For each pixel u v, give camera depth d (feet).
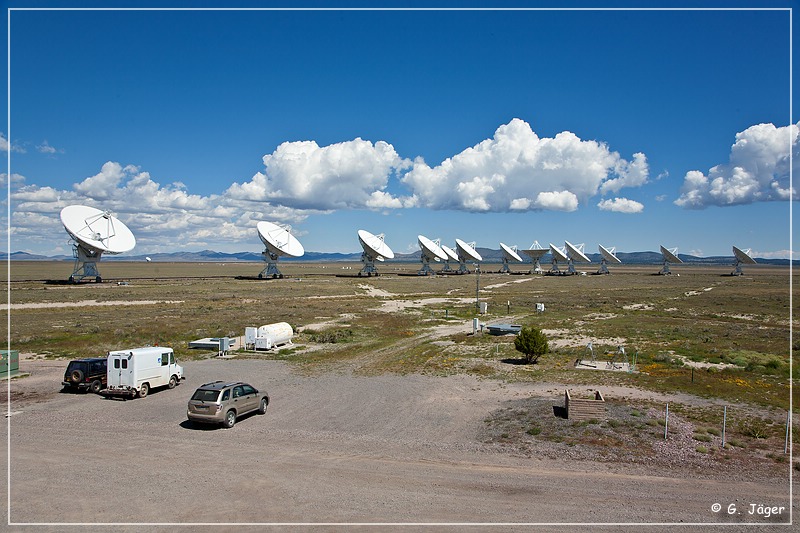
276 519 45.98
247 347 149.79
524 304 279.69
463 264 638.12
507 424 76.74
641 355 129.49
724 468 59.11
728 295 338.54
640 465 60.08
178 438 70.64
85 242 383.86
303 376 113.80
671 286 437.99
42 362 127.03
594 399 87.81
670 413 80.64
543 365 120.98
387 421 79.51
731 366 117.91
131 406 88.63
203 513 47.16
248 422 79.15
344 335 172.04
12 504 48.93
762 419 77.61
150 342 154.40
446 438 70.95
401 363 126.41
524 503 49.67
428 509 48.24
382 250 556.92
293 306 268.82
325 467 59.41
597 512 47.65
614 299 306.55
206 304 274.36
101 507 48.34
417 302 295.07
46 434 72.23
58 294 312.50
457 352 141.08
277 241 520.42
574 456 63.05
